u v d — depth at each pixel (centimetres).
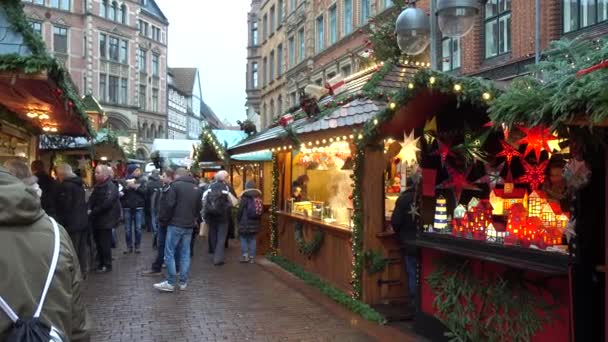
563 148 421
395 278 717
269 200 1341
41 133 1144
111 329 627
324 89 1048
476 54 1362
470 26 584
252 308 726
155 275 965
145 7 6031
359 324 646
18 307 202
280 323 653
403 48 679
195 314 695
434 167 590
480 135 502
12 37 531
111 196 992
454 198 585
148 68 5941
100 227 987
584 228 398
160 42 6194
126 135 2375
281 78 3391
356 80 1002
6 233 209
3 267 204
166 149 2678
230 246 1379
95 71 4947
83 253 863
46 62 512
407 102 565
